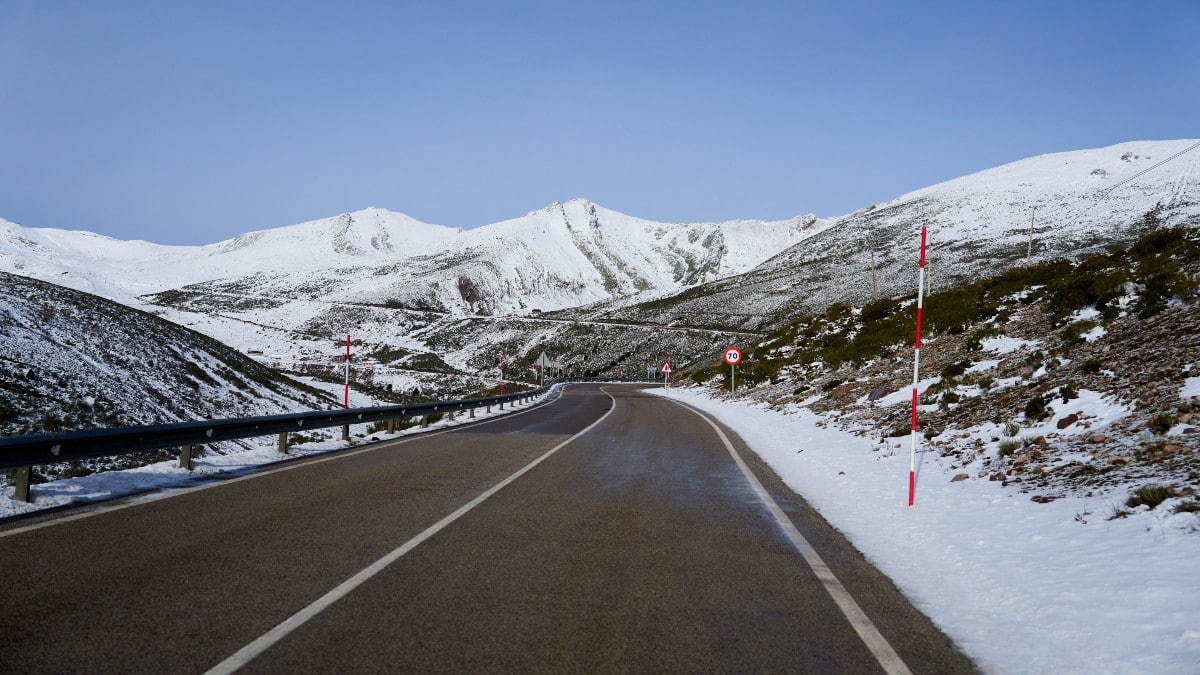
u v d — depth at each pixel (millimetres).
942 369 19203
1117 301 17234
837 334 35719
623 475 11516
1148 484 7023
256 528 7266
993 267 130500
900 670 3896
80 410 20906
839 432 16469
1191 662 3826
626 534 7203
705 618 4688
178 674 3666
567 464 12852
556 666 3850
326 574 5590
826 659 4031
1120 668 3900
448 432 19969
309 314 199375
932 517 7734
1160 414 9039
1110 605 4742
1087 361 13109
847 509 8695
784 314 124562
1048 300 22141
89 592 5027
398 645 4121
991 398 14008
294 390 42500
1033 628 4562
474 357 137625
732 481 10969
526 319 164625
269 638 4195
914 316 31219
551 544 6719
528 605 4891
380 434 18734
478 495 9445
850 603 5066
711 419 25281
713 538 7074
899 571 5945
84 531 6980
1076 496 7383
